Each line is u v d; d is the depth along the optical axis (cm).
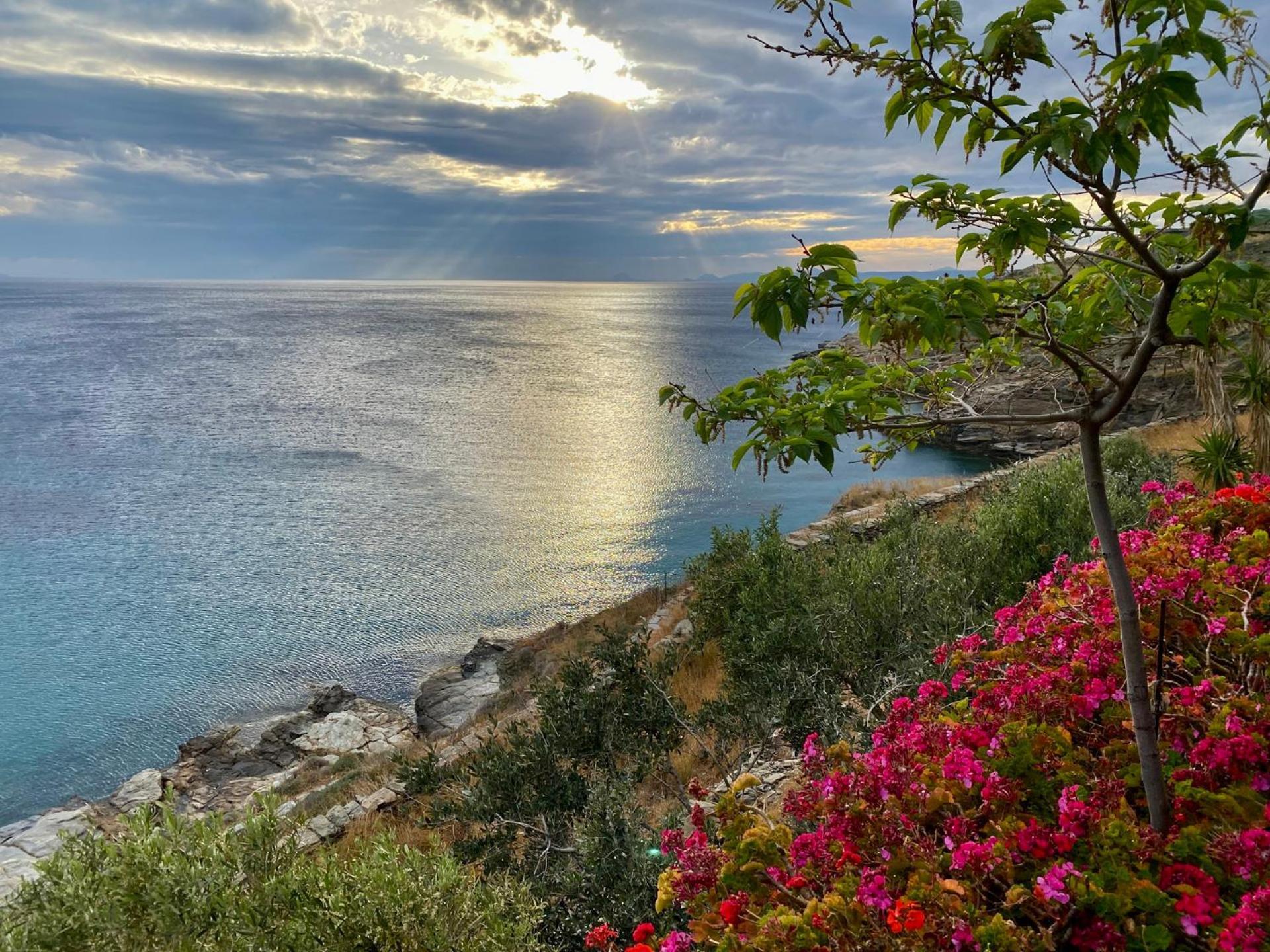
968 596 793
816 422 243
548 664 1911
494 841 634
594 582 2827
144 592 2805
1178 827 275
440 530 3506
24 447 5338
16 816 1575
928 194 226
